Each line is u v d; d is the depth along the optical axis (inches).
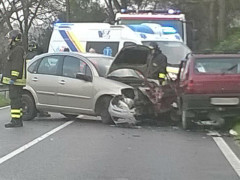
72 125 533.0
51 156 366.0
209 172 320.5
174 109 533.0
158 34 717.9
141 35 710.5
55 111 563.8
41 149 392.2
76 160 353.1
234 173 318.0
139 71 540.4
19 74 503.5
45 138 443.2
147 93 528.1
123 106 514.9
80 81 542.0
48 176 306.0
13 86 505.4
